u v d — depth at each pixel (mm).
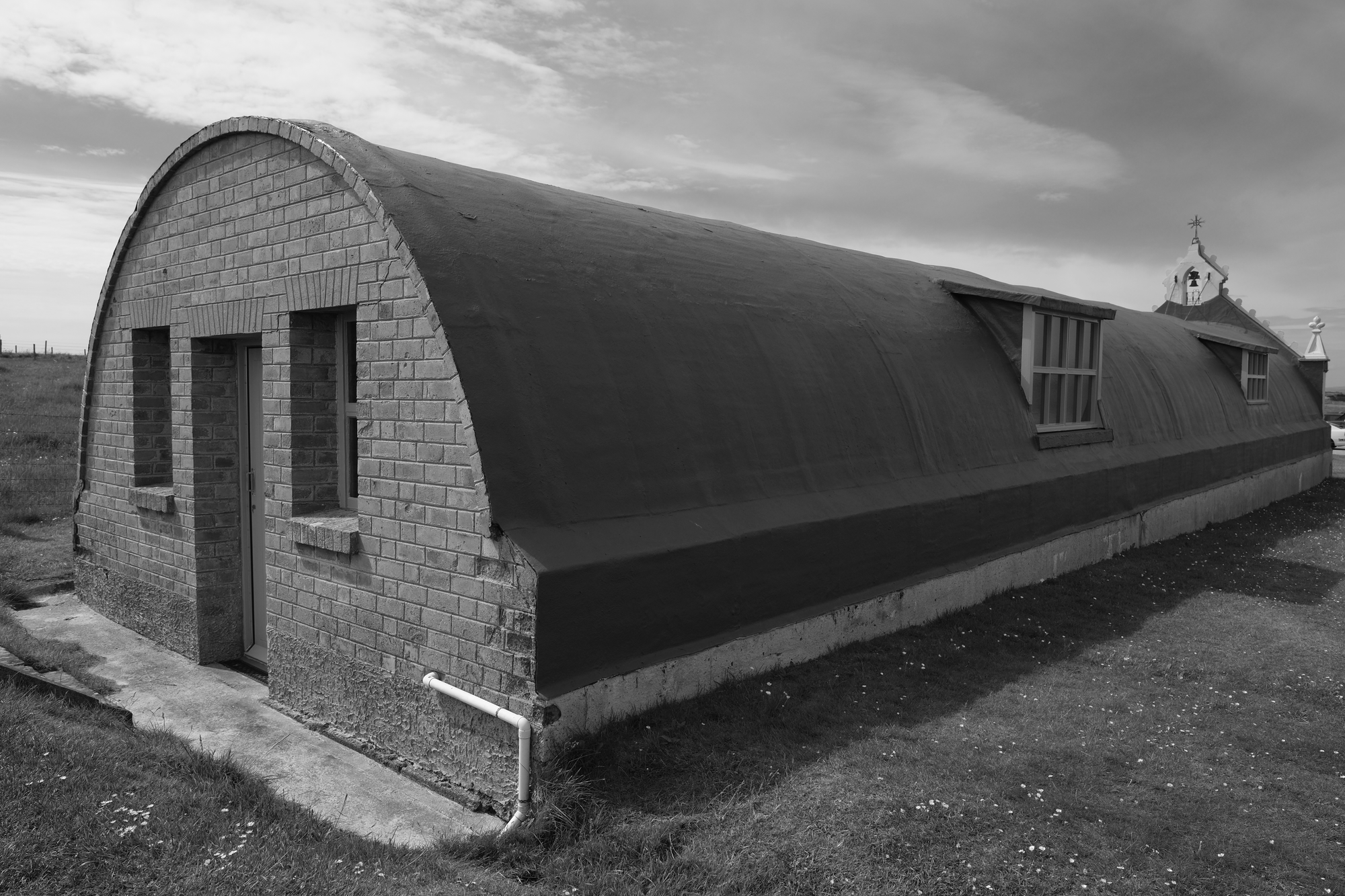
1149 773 5289
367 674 5801
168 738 5461
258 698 6805
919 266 12078
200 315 7285
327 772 5500
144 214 7949
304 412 6352
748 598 6238
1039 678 6938
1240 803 4973
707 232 8312
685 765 4961
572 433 5391
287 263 6277
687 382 6344
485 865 4242
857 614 7324
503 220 6020
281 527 6445
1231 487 15859
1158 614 9031
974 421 9453
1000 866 4152
